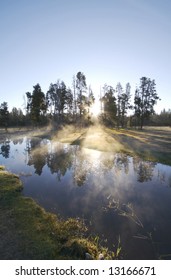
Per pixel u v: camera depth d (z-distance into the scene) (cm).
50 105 7562
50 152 2920
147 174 1741
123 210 1084
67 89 7012
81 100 6234
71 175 1736
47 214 999
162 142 3228
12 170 1919
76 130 5916
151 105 6291
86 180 1597
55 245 751
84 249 727
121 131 5422
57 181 1573
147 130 6072
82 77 6153
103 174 1759
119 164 2098
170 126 9256
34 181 1570
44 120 7800
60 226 902
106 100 6838
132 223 957
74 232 871
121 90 7238
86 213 1048
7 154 2875
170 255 740
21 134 6141
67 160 2339
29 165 2139
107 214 1040
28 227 862
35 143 4062
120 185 1478
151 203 1171
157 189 1395
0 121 7781
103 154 2614
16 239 776
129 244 802
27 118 9062
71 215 1026
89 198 1240
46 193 1317
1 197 1165
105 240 827
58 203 1164
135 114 6531
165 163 2044
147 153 2462
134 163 2123
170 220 984
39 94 6800
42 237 795
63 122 6762
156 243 809
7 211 1004
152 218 1002
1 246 732
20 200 1148
